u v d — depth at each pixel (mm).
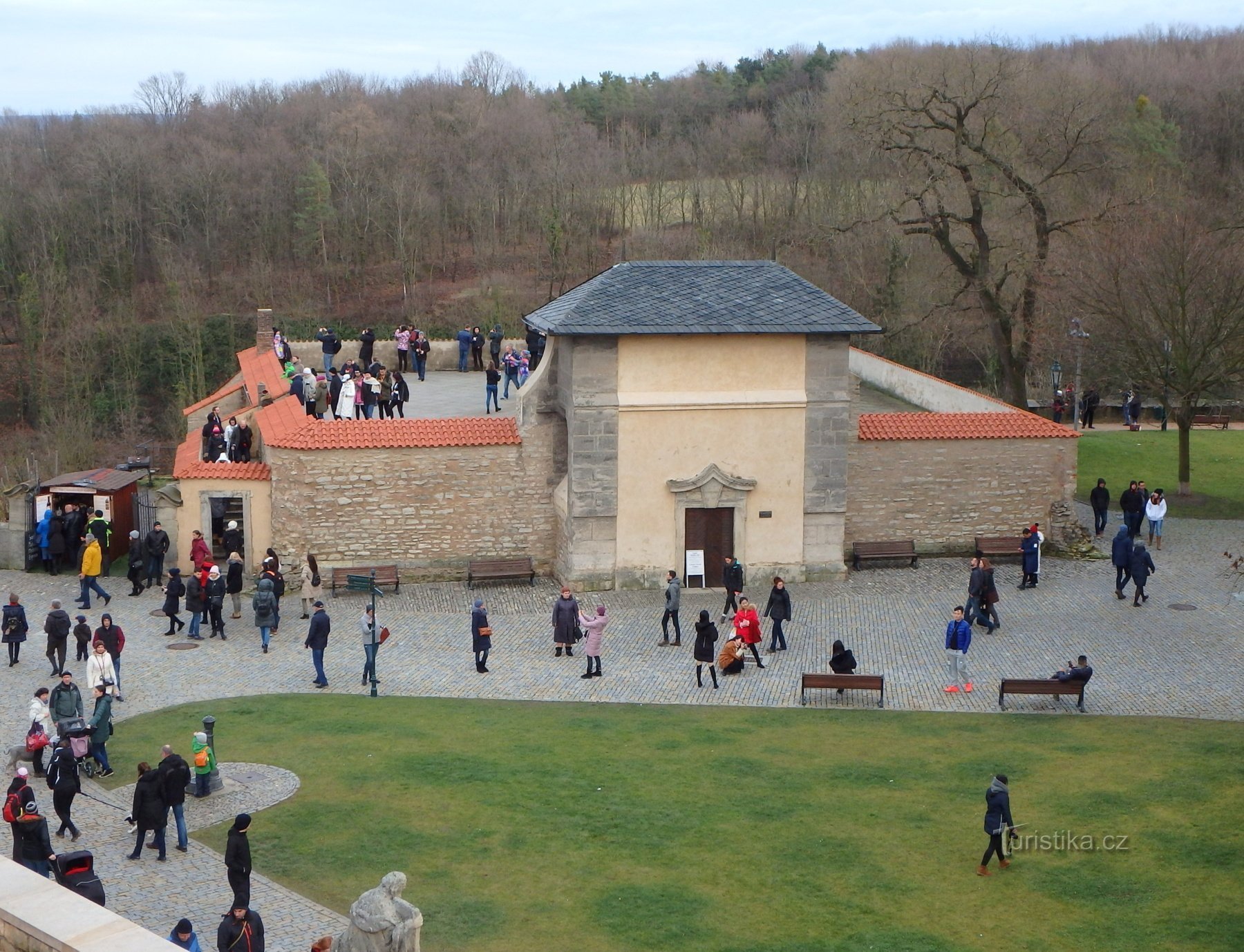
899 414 45531
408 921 15945
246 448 45625
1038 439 44875
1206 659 34875
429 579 42844
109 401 87125
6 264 97062
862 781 26781
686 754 28375
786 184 99625
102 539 43719
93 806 25953
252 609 40250
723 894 22016
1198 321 50438
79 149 105500
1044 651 35719
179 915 21344
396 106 122375
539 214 105750
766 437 42156
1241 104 101250
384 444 41875
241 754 28406
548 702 32406
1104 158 78562
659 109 132000
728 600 38781
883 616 39250
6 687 33062
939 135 68438
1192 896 21672
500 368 62688
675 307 41312
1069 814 24922
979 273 60656
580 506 41375
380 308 100625
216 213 106625
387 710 31500
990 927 20844
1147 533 47625
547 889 22219
